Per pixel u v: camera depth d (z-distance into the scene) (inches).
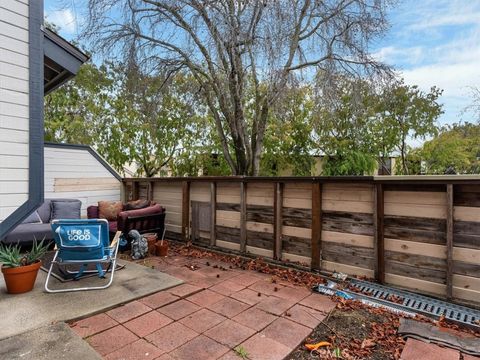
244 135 250.8
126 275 147.6
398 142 404.2
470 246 115.9
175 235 238.8
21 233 183.8
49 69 161.8
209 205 213.6
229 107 241.9
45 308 109.3
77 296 120.6
